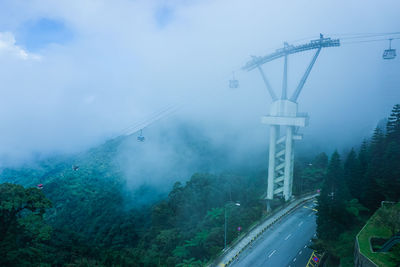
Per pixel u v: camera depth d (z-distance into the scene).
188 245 55.41
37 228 40.66
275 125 74.19
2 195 37.28
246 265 47.66
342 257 42.75
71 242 62.06
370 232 41.66
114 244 80.50
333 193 51.41
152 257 56.06
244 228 59.97
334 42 68.38
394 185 50.78
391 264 32.84
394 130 57.78
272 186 75.31
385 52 60.47
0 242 35.47
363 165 61.44
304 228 60.12
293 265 47.19
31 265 37.78
